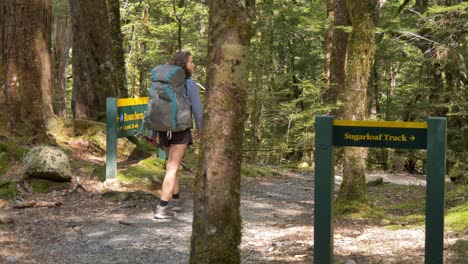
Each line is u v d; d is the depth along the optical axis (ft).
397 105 62.59
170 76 19.95
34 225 19.15
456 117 54.44
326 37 55.47
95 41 34.99
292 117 50.31
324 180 13.60
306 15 59.88
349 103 21.67
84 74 34.94
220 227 11.32
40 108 28.66
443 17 46.50
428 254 12.87
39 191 23.70
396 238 18.04
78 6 34.94
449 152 33.86
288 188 30.17
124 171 26.32
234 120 11.19
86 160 28.81
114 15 41.68
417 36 47.32
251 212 23.09
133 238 18.15
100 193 24.40
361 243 17.54
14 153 26.58
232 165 11.30
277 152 52.03
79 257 15.99
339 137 13.53
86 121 31.63
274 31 64.34
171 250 16.97
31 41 28.22
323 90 50.34
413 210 24.14
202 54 65.87
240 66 11.12
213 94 11.16
